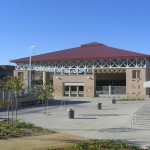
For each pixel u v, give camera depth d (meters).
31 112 37.06
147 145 17.45
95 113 35.59
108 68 73.62
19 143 17.20
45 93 36.19
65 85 73.81
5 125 23.12
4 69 97.56
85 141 17.98
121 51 75.50
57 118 30.97
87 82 72.25
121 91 72.06
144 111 31.53
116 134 21.48
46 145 16.73
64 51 82.44
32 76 79.06
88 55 76.25
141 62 71.00
